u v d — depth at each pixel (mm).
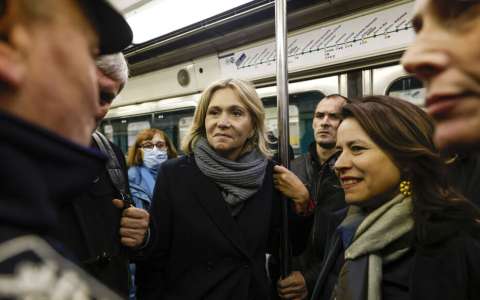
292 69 2637
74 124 338
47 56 310
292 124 2766
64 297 264
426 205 717
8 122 270
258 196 1246
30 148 279
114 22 410
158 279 1197
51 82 312
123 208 1007
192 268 1140
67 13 329
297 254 1446
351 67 2334
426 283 667
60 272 278
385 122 780
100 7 372
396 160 784
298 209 1283
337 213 1135
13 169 265
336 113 1849
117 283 950
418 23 326
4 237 254
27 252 260
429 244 688
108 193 991
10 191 265
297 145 2756
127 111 4746
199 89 3594
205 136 1306
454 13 286
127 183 1082
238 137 1204
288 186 1257
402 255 747
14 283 244
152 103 4305
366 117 801
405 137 758
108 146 1061
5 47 293
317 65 2484
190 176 1209
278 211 1332
